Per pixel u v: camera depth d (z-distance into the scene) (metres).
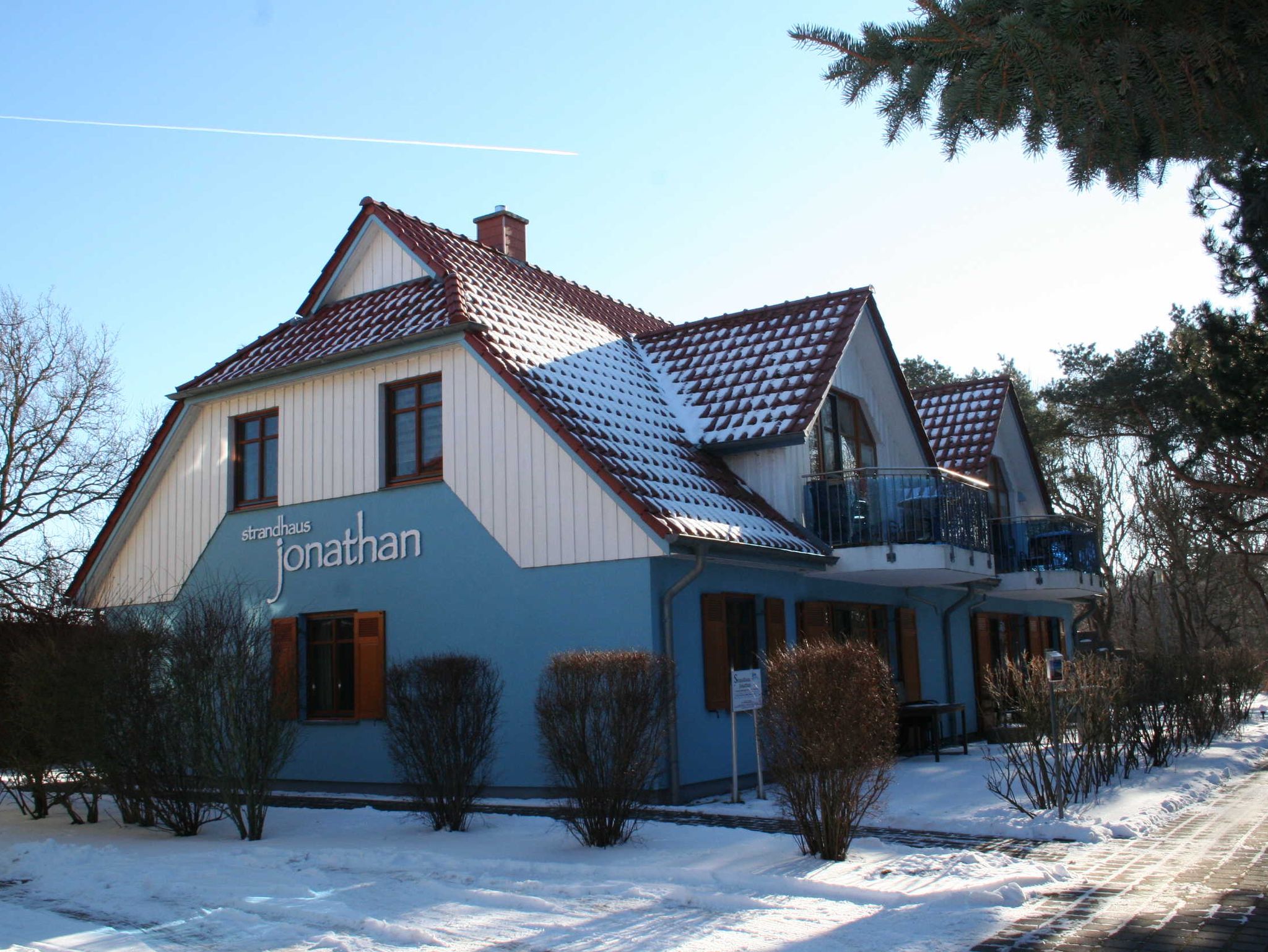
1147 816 11.14
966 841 10.20
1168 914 7.38
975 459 22.80
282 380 17.34
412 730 12.12
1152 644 44.56
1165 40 5.50
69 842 11.95
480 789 12.38
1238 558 39.44
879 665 9.66
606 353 18.28
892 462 20.39
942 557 16.31
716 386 17.92
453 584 15.28
